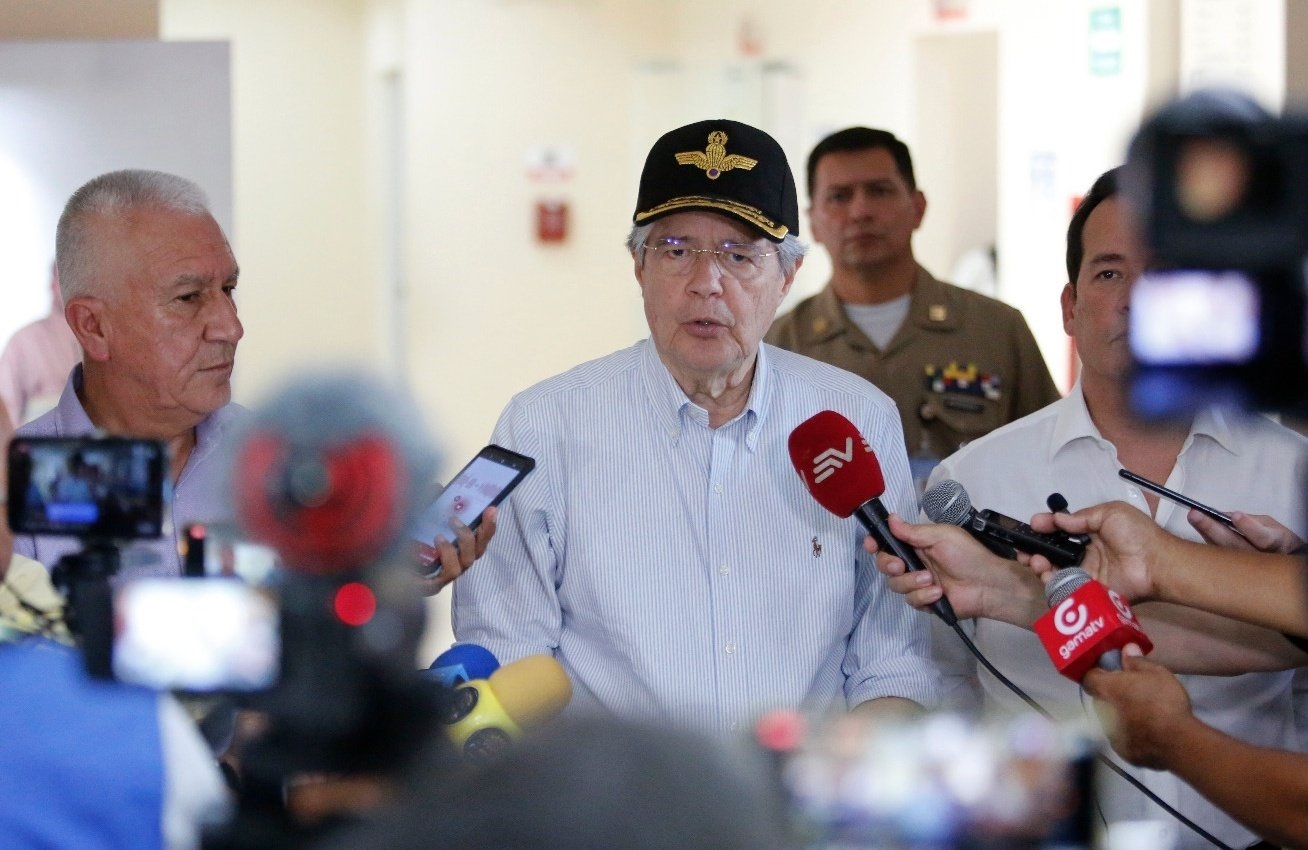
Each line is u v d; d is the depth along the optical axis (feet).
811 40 20.97
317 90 29.45
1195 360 2.57
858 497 6.35
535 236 23.66
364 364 2.87
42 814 3.37
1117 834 5.62
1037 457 7.66
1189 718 5.45
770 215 6.54
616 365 7.11
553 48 23.32
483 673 5.32
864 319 12.37
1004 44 18.51
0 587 4.33
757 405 6.82
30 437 4.23
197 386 6.95
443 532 5.89
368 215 29.68
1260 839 6.50
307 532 2.76
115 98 15.31
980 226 19.66
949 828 2.59
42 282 15.11
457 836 1.71
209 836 3.01
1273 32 13.97
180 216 6.98
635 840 1.69
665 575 6.73
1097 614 5.60
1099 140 17.35
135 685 3.32
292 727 2.87
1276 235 2.52
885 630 6.92
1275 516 7.14
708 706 6.58
